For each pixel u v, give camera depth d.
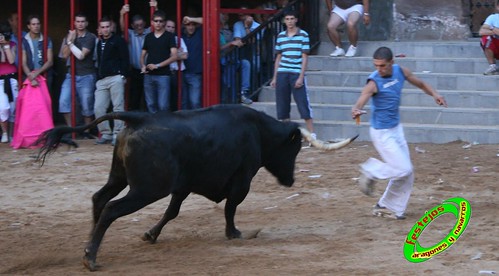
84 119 19.78
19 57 19.06
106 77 18.69
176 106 19.52
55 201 13.26
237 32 20.39
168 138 9.39
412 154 16.50
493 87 19.14
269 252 9.84
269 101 19.89
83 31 19.14
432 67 20.02
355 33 20.45
